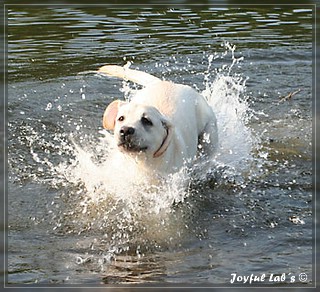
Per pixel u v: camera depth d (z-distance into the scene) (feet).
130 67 41.01
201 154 30.25
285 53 43.39
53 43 45.47
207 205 26.96
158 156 26.50
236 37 46.29
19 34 47.11
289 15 51.06
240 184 28.78
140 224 25.43
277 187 28.50
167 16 51.21
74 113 36.06
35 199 27.45
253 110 36.35
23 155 31.42
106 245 23.82
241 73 40.63
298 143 32.86
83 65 41.86
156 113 26.00
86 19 50.49
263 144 32.71
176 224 25.43
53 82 39.73
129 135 25.08
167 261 22.63
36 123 34.81
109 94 38.37
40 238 24.39
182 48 44.32
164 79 39.29
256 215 26.03
